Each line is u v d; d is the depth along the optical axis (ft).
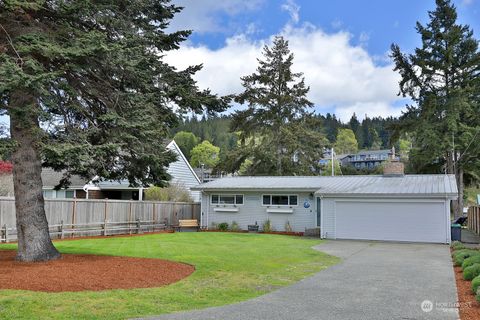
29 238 33.37
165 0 38.75
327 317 20.17
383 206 66.59
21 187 33.19
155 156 35.22
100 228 67.92
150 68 35.42
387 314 20.85
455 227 65.98
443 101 107.24
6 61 25.68
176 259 38.75
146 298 23.32
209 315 20.25
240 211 83.56
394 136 115.65
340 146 298.97
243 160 126.52
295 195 79.46
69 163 31.07
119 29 33.32
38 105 30.42
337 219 69.05
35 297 22.20
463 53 107.24
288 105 123.03
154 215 80.74
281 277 31.48
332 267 37.01
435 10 110.22
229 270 33.65
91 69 32.73
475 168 108.27
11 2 26.07
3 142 28.55
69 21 31.86
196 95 37.63
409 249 53.26
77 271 29.73
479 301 22.58
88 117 34.14
